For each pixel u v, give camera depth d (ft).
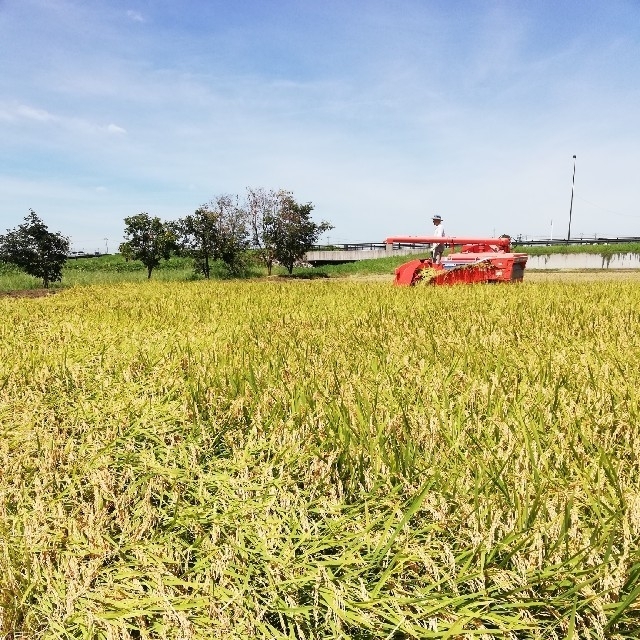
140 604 5.02
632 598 4.50
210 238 104.94
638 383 10.03
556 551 5.38
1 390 12.33
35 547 6.04
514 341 15.42
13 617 4.98
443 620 4.75
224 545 5.88
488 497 6.28
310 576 5.32
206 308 27.89
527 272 95.35
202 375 12.29
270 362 12.17
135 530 6.47
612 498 6.14
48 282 91.81
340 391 10.21
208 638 4.64
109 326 21.95
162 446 9.01
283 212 113.91
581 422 8.17
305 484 7.33
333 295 33.37
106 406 11.12
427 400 9.57
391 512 6.41
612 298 26.13
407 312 22.34
